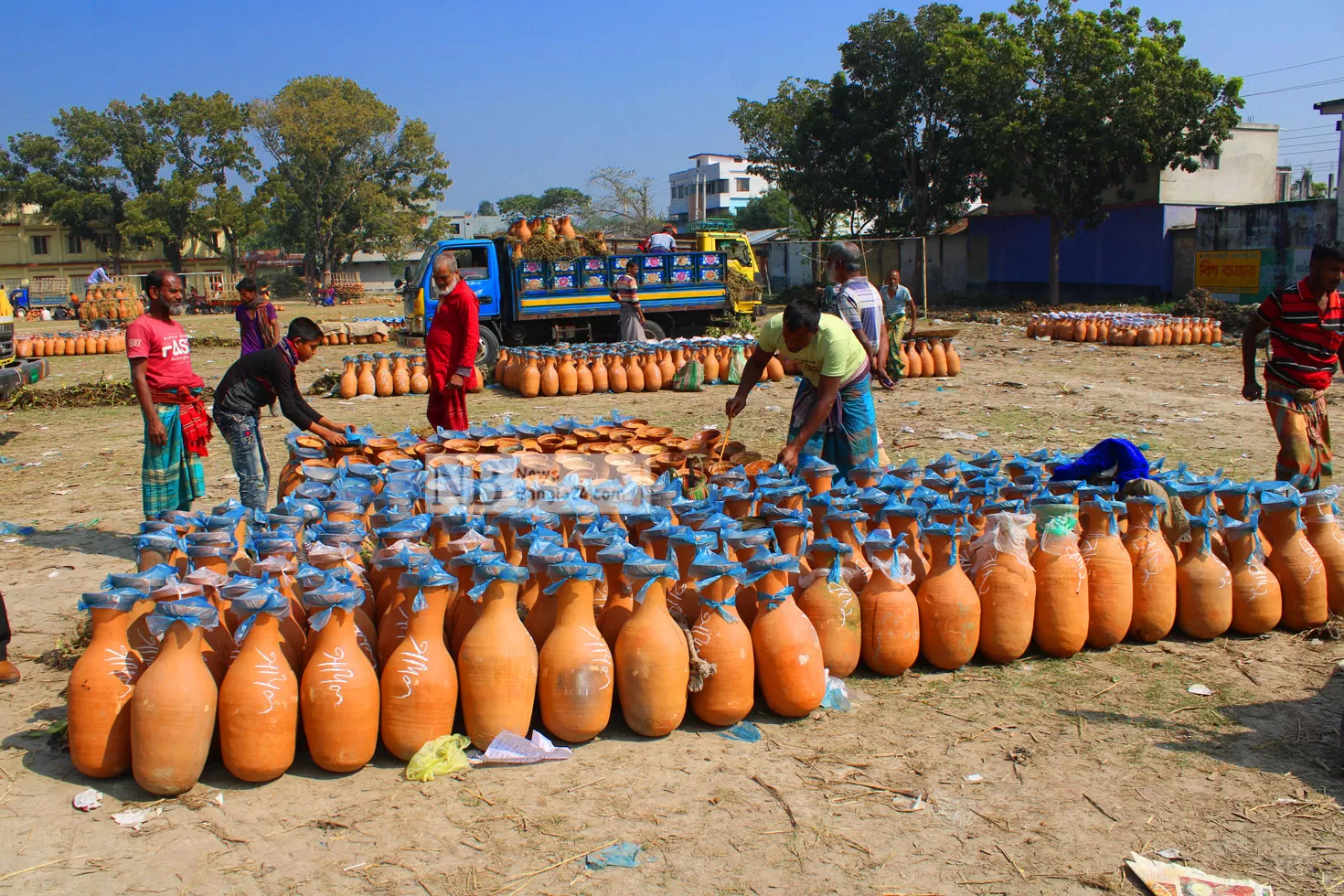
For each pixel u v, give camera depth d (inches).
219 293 1755.7
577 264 700.0
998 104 1235.9
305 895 115.7
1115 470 209.3
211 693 137.7
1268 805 134.4
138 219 2160.4
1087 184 1247.5
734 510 185.9
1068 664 182.4
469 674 145.4
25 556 263.6
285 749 139.1
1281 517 195.2
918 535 182.5
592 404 542.6
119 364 818.8
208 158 2338.8
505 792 138.4
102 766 139.6
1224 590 190.1
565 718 148.9
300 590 159.0
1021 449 385.1
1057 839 127.0
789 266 1930.4
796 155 1581.0
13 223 2305.6
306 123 2165.4
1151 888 114.9
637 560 151.6
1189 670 179.2
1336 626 192.7
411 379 596.1
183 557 162.4
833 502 185.2
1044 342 879.7
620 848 124.8
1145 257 1332.4
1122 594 183.6
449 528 171.8
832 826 130.2
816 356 226.8
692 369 582.9
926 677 177.0
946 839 127.2
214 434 453.7
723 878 119.2
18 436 459.2
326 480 210.1
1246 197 1342.3
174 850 124.6
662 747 151.9
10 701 170.7
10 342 519.2
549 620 155.8
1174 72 1144.2
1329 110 1029.8
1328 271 222.7
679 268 756.6
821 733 156.3
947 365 630.5
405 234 2358.5
